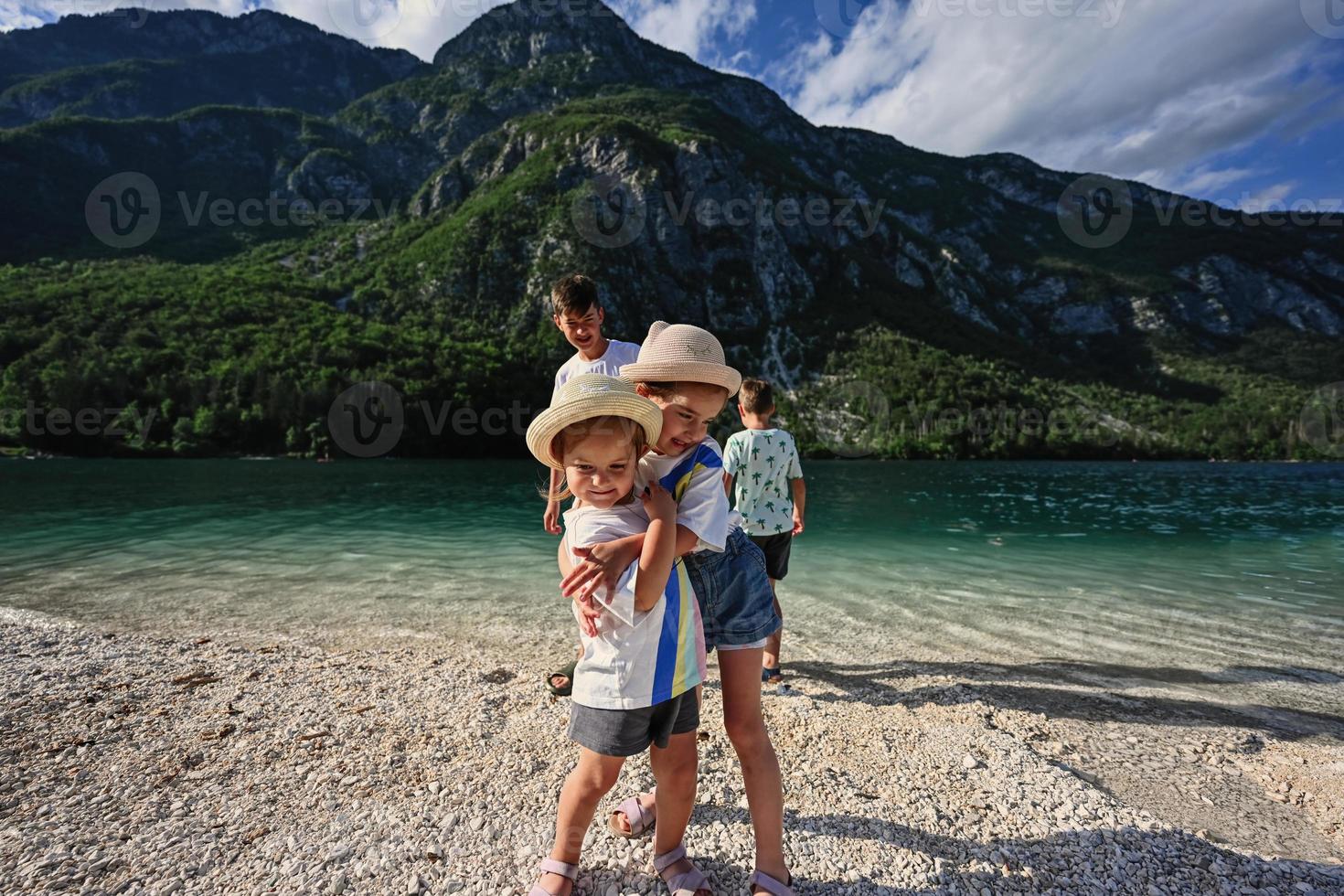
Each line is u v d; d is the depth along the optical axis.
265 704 3.07
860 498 20.78
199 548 8.41
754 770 1.80
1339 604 5.84
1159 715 3.34
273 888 1.78
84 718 2.85
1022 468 57.00
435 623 4.89
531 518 12.34
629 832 2.04
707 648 1.84
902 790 2.37
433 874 1.85
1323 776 2.70
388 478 28.09
